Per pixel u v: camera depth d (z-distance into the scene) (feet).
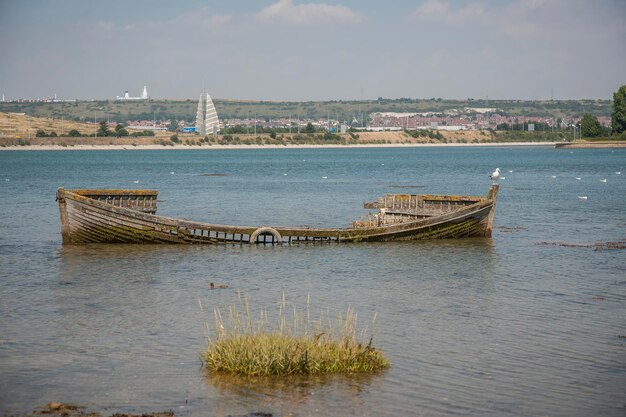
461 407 76.74
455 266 154.10
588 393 81.05
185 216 257.75
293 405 76.13
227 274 145.18
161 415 73.20
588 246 180.45
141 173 558.56
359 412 74.79
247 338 88.84
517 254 168.86
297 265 154.81
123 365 88.12
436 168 628.69
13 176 510.99
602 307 118.42
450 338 100.22
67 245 179.32
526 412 75.87
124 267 151.84
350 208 284.41
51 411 74.74
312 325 105.91
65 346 95.91
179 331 102.73
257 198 331.98
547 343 98.43
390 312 114.42
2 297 124.16
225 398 77.66
